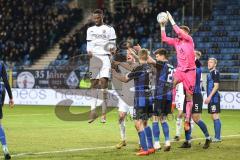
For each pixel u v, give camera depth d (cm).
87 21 8431
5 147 2244
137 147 2678
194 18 8012
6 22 8481
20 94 6625
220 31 7788
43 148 2641
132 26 8050
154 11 8188
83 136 3203
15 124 4022
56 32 8331
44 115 4919
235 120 4506
